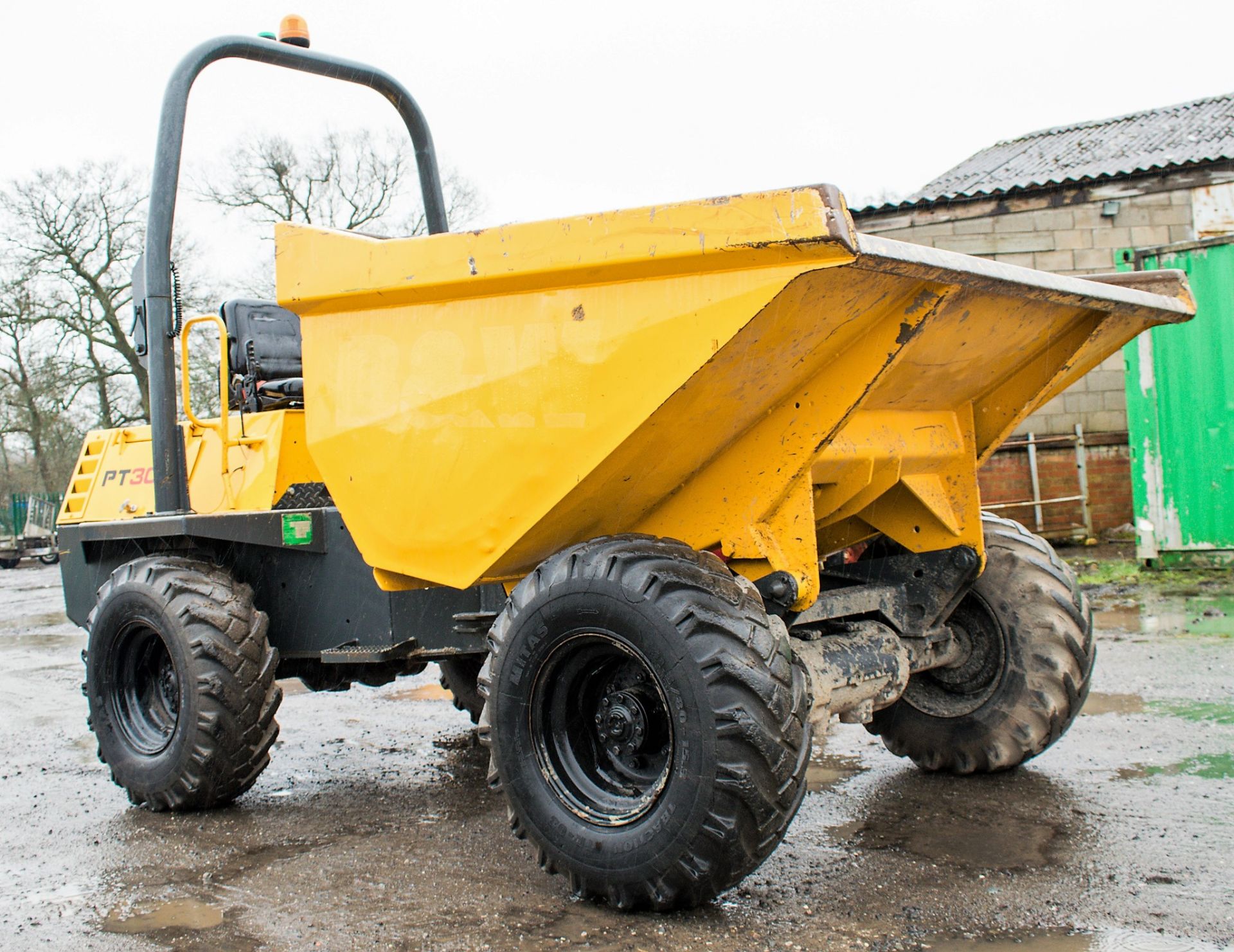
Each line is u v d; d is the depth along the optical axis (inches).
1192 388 363.9
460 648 145.0
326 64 176.7
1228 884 107.0
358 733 200.2
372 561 129.3
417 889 116.0
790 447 110.3
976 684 149.3
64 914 113.0
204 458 173.9
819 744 173.6
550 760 111.4
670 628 98.7
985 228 481.4
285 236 134.3
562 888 114.4
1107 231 471.5
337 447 131.0
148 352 166.7
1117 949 93.9
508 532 114.0
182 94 165.8
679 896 101.2
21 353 938.1
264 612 164.4
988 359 129.1
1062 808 133.3
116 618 158.9
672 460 110.1
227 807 154.3
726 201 92.9
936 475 143.2
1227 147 491.5
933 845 122.4
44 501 948.6
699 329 95.8
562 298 107.0
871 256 88.2
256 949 101.5
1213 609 283.6
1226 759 150.9
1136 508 374.0
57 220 921.5
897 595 144.8
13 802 161.2
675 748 99.1
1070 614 144.3
